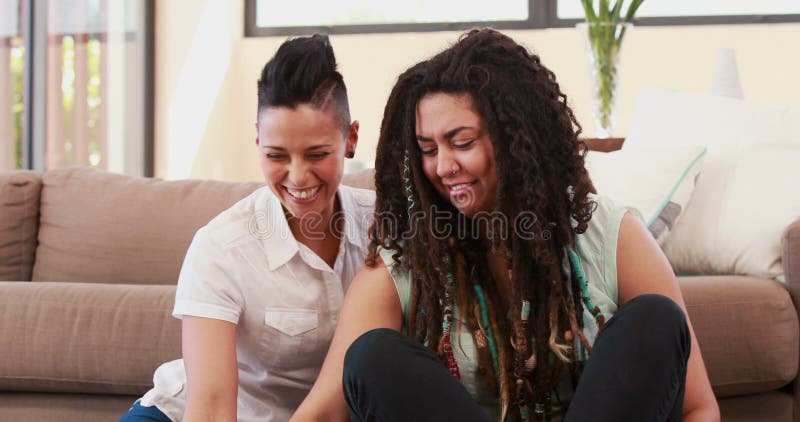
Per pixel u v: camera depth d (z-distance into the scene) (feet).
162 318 5.96
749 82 16.14
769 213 6.80
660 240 7.03
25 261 7.77
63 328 6.02
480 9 17.20
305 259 4.71
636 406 3.55
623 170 7.34
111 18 15.23
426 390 3.60
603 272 4.55
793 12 16.12
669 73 16.31
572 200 4.47
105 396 6.18
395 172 4.62
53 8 13.62
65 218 7.66
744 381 5.86
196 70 16.65
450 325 4.53
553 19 16.90
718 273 7.09
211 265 4.55
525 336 4.45
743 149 7.30
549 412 4.49
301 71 4.26
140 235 7.45
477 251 4.65
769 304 5.88
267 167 4.43
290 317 4.70
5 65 12.62
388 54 17.21
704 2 16.40
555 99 4.45
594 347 3.86
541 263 4.42
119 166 15.47
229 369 4.38
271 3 17.97
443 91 4.25
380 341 3.72
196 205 7.52
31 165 13.14
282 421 4.93
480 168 4.27
